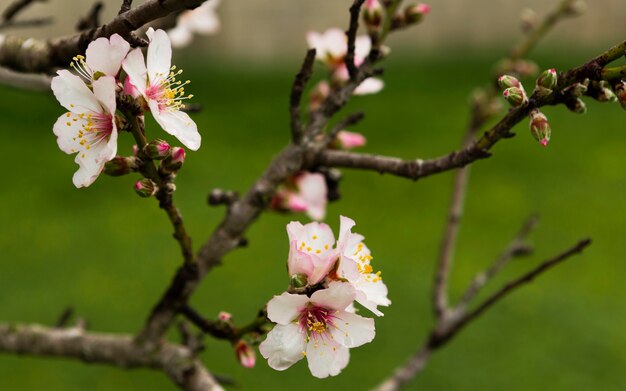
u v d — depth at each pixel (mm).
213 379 2406
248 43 19906
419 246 9672
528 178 11695
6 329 2611
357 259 1817
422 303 8383
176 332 7398
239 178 11523
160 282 8766
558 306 8484
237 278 8727
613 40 18859
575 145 12852
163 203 1866
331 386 7148
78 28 2346
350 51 2271
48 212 10578
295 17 20000
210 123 14344
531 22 3656
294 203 2451
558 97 1726
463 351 7766
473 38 19828
